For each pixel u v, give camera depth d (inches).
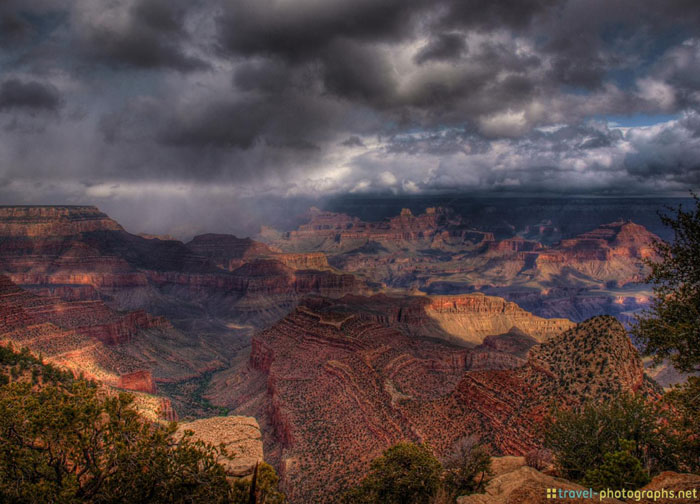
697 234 1174.3
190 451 1074.7
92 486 987.9
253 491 889.5
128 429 1051.9
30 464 946.1
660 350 1232.2
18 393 1063.0
